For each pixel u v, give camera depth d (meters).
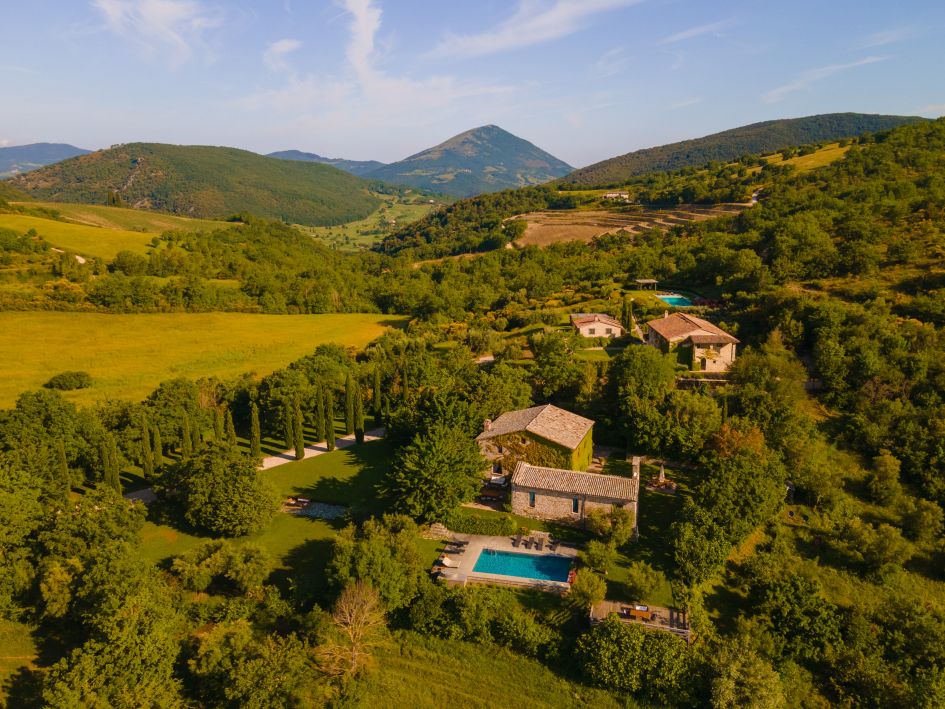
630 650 42.94
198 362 124.69
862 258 114.25
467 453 61.91
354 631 45.16
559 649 45.56
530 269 187.12
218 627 45.16
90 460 69.25
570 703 43.31
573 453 64.00
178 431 79.25
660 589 50.06
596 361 92.94
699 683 42.25
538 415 69.44
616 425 77.19
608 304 134.62
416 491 57.28
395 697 44.50
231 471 60.91
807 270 120.31
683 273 151.62
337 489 69.44
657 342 100.81
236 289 173.62
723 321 110.06
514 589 50.41
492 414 79.12
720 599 50.66
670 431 67.25
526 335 122.62
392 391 93.06
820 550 57.44
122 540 53.28
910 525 60.00
